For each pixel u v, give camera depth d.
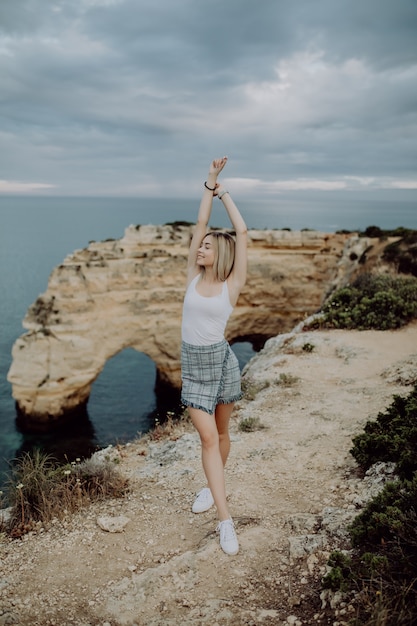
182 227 32.84
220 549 3.83
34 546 4.14
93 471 5.39
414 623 2.76
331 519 4.14
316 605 3.16
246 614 3.13
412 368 8.80
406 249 29.20
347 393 8.30
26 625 3.15
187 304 3.77
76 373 28.05
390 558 3.35
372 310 13.87
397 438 5.09
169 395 33.75
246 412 7.77
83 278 28.12
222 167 4.06
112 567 3.79
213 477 3.82
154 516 4.57
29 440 26.34
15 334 50.72
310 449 6.05
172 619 3.12
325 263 36.88
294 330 14.66
